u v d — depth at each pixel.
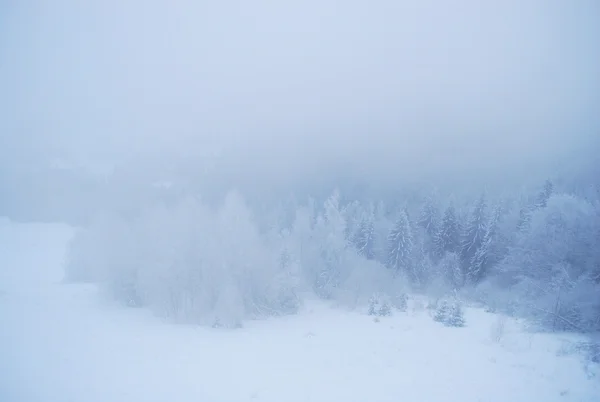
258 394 14.42
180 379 15.49
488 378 16.41
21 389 13.73
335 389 15.11
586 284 23.98
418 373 17.02
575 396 14.66
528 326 23.98
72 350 18.14
